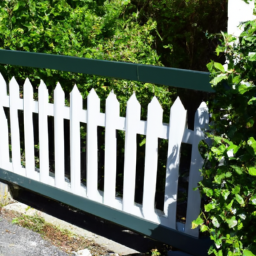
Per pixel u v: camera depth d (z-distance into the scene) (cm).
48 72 362
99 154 381
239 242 207
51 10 382
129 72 260
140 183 382
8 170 357
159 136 264
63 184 322
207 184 221
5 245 302
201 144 224
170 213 270
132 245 319
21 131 417
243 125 201
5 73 396
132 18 525
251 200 197
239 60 198
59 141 315
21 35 383
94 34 390
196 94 517
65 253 297
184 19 575
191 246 263
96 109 290
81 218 355
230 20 273
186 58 597
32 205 373
